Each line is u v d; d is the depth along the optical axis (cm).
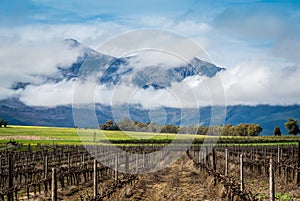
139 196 2012
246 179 2648
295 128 11181
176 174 3020
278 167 2636
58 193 2136
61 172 2542
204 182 2527
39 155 4491
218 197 1955
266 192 2027
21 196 2138
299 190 2072
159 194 2088
